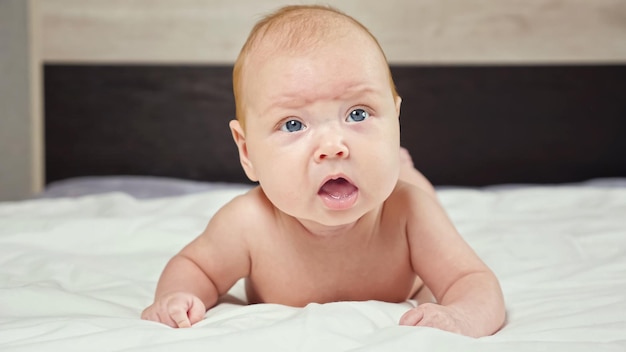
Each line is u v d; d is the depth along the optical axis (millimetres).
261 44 1016
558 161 2914
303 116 959
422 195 1113
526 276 1286
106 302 1128
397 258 1097
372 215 1068
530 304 1107
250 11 2846
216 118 2865
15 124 2846
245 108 1025
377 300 1121
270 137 978
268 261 1102
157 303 1024
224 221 1111
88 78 2855
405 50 2865
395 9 2855
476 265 1062
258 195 1126
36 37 2838
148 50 2850
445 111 2885
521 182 2914
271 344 838
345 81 953
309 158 952
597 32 2885
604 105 2906
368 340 861
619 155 2918
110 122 2867
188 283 1095
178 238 1607
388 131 974
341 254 1082
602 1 2873
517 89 2889
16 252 1486
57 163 2875
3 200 2865
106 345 854
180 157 2871
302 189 958
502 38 2873
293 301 1115
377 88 974
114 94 2861
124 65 2852
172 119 2867
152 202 2090
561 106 2900
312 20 1010
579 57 2889
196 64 2855
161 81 2857
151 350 812
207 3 2844
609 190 2215
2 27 2818
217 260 1113
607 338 914
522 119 2898
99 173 2879
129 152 2871
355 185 952
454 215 1963
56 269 1338
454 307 961
